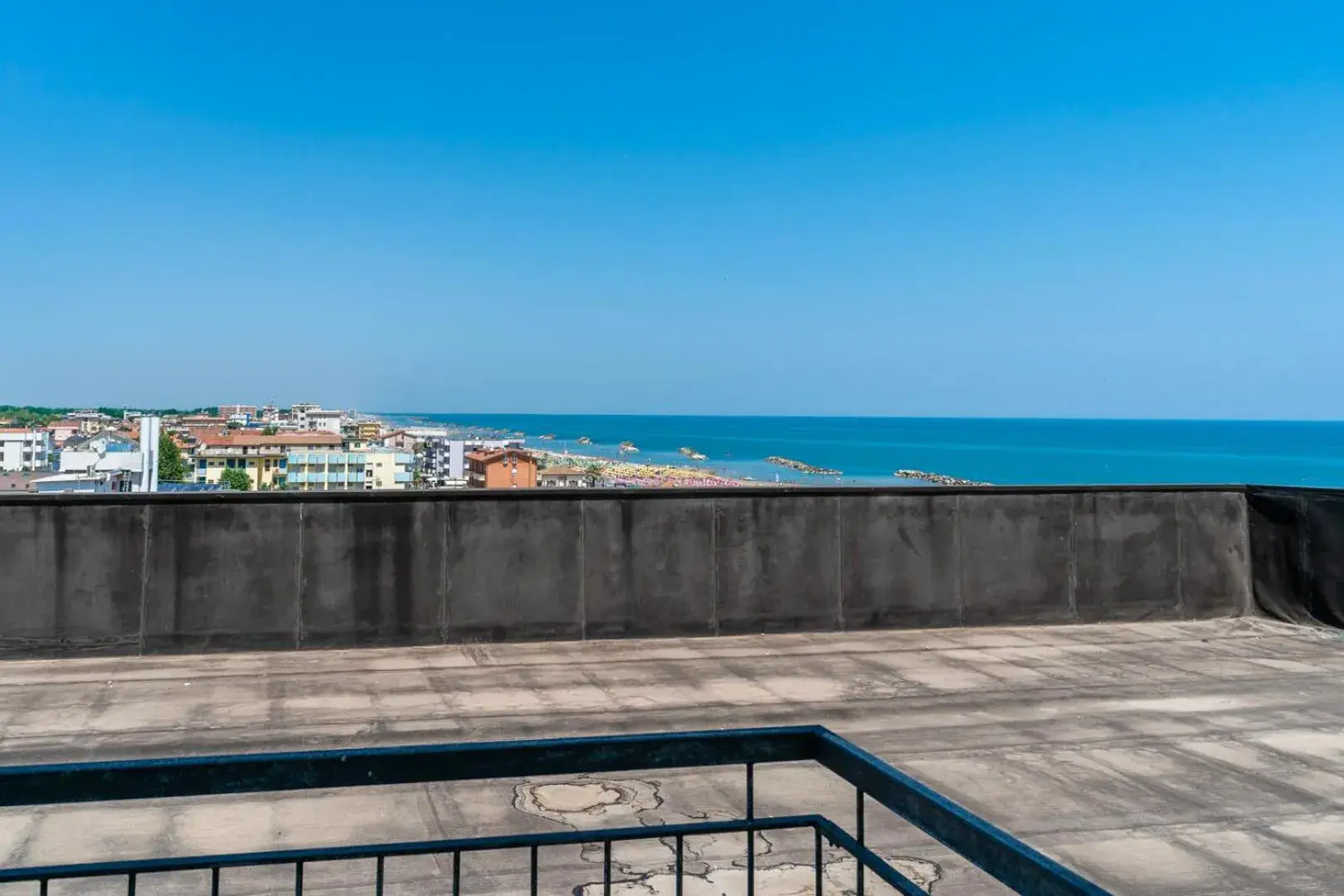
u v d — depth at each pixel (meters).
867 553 10.12
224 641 8.59
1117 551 10.78
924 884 4.37
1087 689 7.91
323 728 6.44
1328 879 4.52
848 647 9.34
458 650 8.88
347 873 4.34
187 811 4.99
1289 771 5.99
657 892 4.23
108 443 91.88
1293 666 8.80
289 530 8.77
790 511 9.95
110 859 4.40
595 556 9.46
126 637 8.40
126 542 8.44
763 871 4.46
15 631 8.17
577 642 9.31
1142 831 5.05
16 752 5.85
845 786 5.55
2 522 8.18
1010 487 10.54
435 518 9.10
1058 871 1.74
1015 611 10.47
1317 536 10.52
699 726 6.71
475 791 5.39
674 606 9.62
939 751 6.30
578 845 4.70
